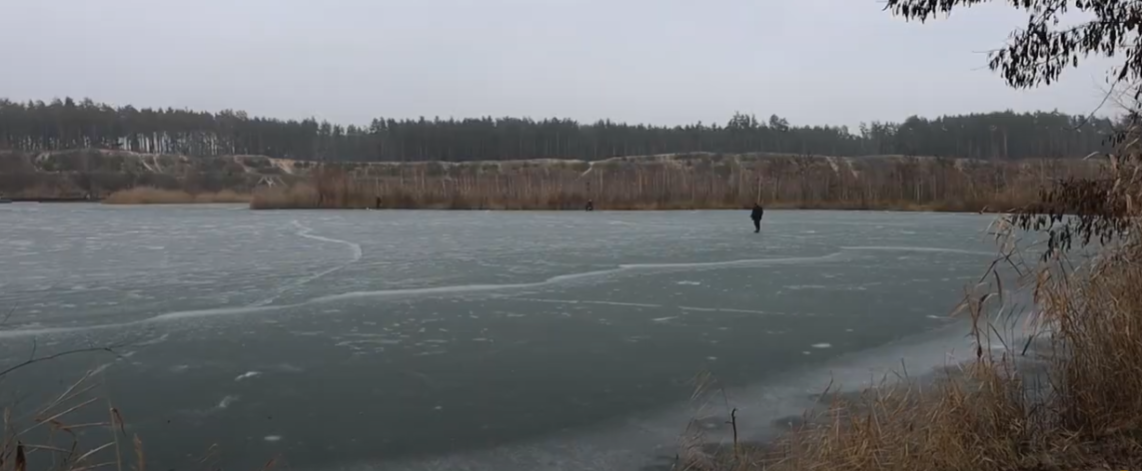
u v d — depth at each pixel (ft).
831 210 143.33
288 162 363.76
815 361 26.48
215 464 17.93
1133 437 14.90
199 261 54.90
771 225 96.22
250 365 26.14
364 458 18.29
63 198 213.66
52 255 59.06
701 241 71.15
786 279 45.68
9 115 362.33
